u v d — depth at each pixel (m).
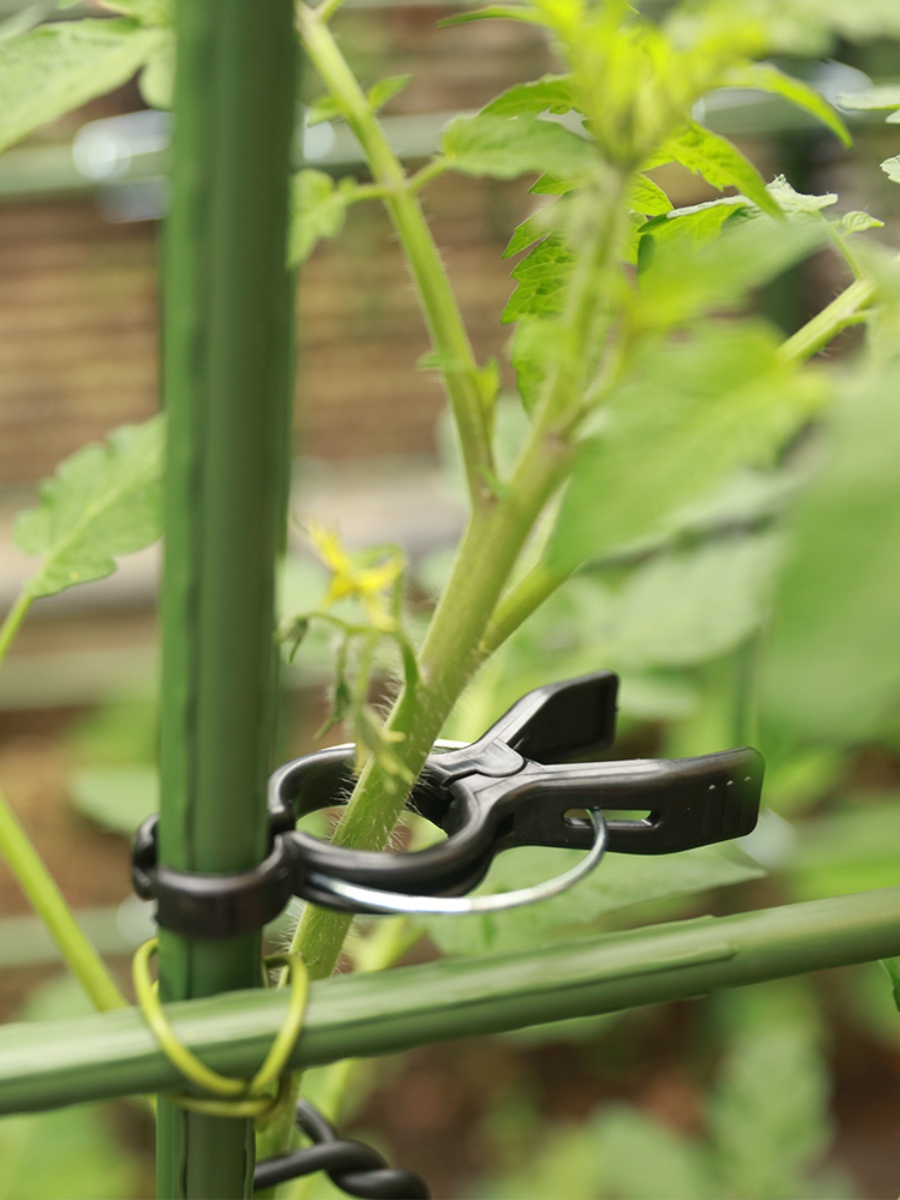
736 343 0.30
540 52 2.28
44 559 0.49
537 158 0.38
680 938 0.38
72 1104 0.36
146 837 0.38
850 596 0.27
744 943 0.38
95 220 2.37
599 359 0.37
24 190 1.56
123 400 2.49
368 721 0.37
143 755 1.89
